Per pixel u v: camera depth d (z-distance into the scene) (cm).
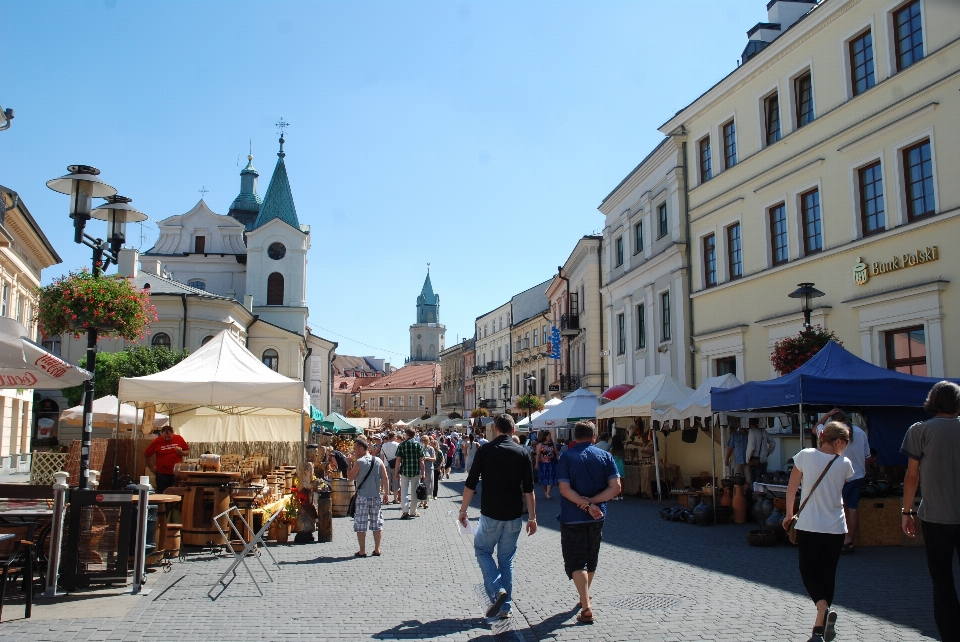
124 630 700
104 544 868
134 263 4456
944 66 1548
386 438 2303
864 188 1775
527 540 1329
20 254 3006
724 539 1288
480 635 688
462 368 8919
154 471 1284
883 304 1680
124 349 3903
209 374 1405
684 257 2534
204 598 845
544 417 2638
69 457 1400
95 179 1055
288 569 1044
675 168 2578
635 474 2139
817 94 1923
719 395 1462
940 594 574
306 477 1358
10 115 1144
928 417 1505
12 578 836
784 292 2031
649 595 836
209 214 5938
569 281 4766
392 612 779
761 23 2453
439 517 1773
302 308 5662
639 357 2936
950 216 1510
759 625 696
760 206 2148
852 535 1095
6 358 784
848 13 1819
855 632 666
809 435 1878
